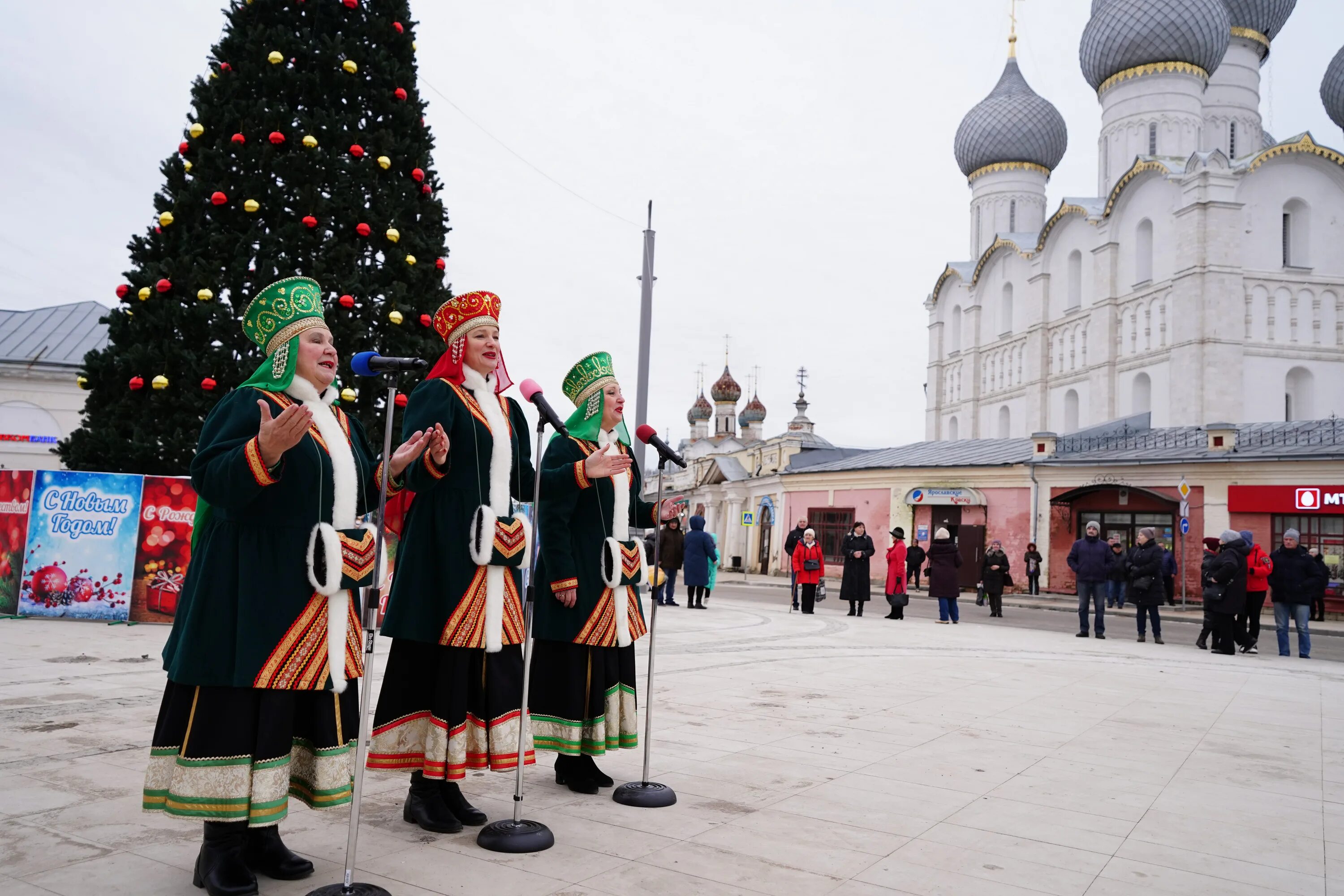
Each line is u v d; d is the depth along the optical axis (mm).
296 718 3602
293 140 11117
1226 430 27641
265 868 3549
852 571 19656
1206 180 36000
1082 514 30406
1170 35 42438
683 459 4867
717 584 36250
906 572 19453
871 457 41312
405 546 4254
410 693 4184
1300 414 36875
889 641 14188
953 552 18594
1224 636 14703
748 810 4656
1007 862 4047
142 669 8203
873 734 6715
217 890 3270
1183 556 24406
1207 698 9383
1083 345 42188
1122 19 43156
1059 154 51969
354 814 3350
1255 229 36969
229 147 11000
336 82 11359
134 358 10734
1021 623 20562
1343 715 8602
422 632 4117
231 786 3287
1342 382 36594
